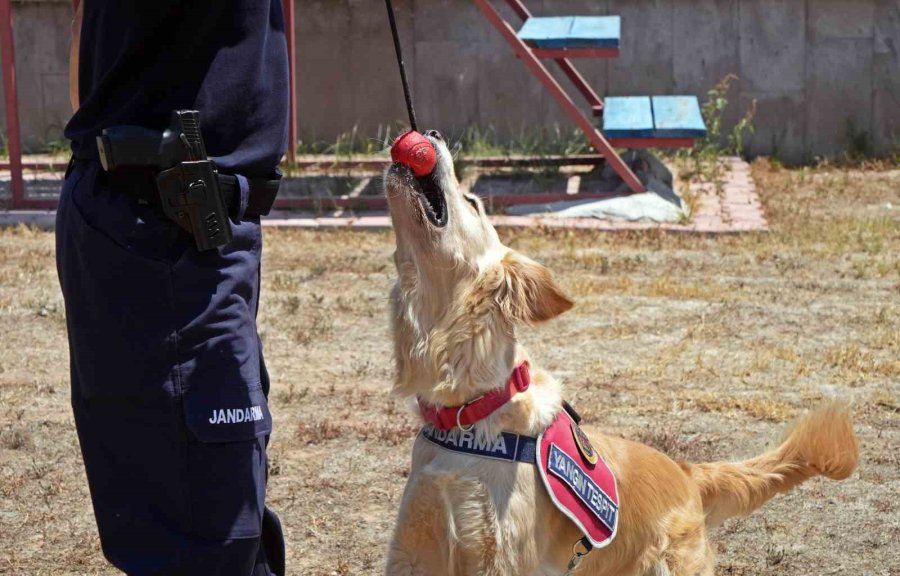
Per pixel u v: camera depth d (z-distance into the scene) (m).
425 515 3.36
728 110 16.11
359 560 4.68
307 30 16.27
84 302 3.21
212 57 3.23
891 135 15.89
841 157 15.75
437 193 3.35
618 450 3.78
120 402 3.20
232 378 3.21
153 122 3.22
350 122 16.45
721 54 15.95
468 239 3.35
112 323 3.16
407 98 3.57
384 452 5.88
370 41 16.23
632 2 15.92
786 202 12.96
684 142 11.73
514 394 3.37
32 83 16.55
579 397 6.73
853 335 8.02
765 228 11.41
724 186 13.71
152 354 3.15
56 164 14.86
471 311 3.35
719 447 5.91
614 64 16.06
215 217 3.14
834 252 10.57
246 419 3.21
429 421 3.41
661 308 8.75
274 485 5.44
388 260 10.45
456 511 3.29
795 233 11.29
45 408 6.55
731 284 9.44
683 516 3.78
